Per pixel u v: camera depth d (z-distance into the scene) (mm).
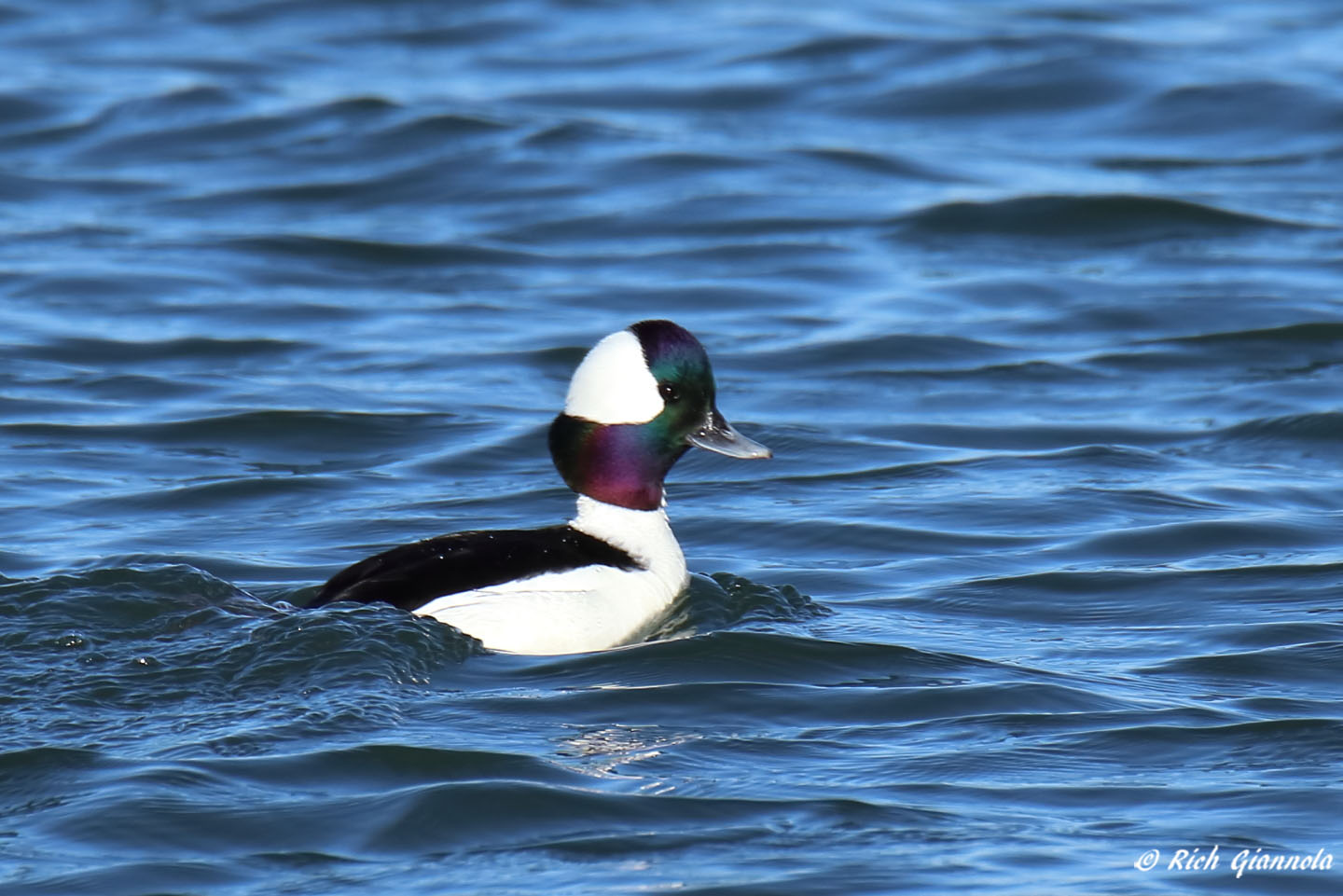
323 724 10078
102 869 8594
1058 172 27719
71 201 26438
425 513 15250
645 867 8711
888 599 13203
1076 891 8516
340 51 34156
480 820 9156
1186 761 10086
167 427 17656
